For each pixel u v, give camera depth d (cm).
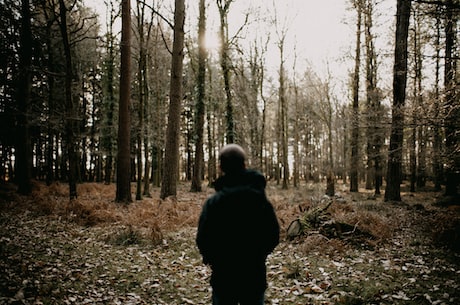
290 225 795
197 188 2062
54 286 454
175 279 512
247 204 236
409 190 2575
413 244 716
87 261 582
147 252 659
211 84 2855
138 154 1593
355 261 595
